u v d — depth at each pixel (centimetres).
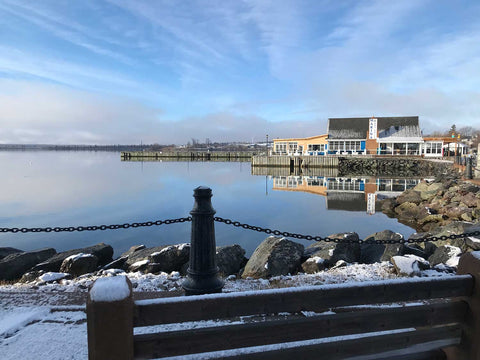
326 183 3881
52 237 1502
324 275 537
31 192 3144
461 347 235
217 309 198
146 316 189
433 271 548
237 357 203
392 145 5747
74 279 565
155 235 1529
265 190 3316
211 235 396
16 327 342
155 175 5144
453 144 5538
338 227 1748
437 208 1972
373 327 219
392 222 1897
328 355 213
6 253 907
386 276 524
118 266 791
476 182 2189
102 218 2025
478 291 224
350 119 6125
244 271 680
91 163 8894
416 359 229
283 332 207
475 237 871
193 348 195
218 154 11469
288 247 711
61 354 297
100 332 177
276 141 6719
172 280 521
